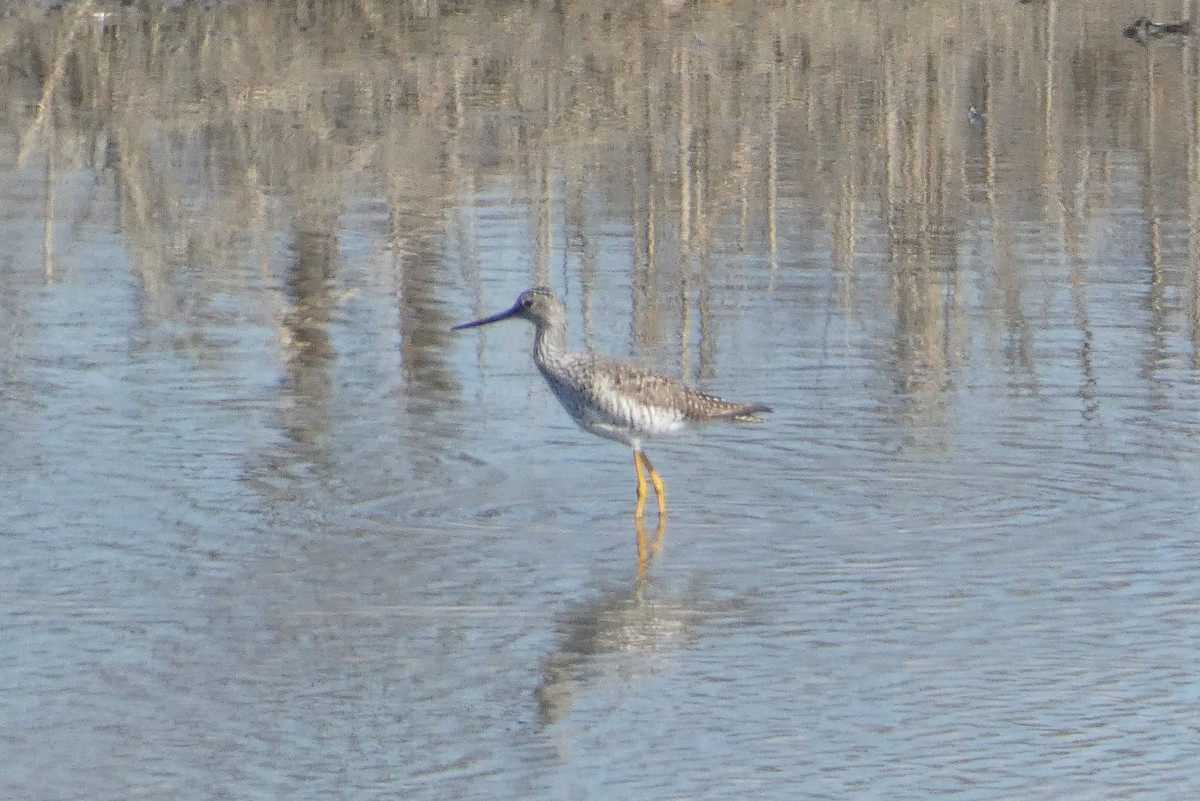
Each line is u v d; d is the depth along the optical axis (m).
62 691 10.81
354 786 9.73
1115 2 33.38
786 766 9.94
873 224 21.36
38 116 24.45
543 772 9.89
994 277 19.41
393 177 22.92
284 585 12.38
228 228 21.05
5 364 16.84
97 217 21.42
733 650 11.47
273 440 15.16
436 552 12.98
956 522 13.49
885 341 17.62
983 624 11.77
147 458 14.65
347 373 16.89
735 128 25.05
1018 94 27.03
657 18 30.48
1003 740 10.21
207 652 11.36
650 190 22.11
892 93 26.89
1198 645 11.41
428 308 18.67
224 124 24.70
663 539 13.27
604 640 11.59
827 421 15.68
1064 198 22.17
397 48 28.02
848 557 12.88
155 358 17.14
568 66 27.67
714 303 18.67
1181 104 26.34
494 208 21.78
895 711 10.59
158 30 28.08
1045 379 16.55
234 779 9.82
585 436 15.48
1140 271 19.55
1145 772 9.83
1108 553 12.87
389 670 11.16
